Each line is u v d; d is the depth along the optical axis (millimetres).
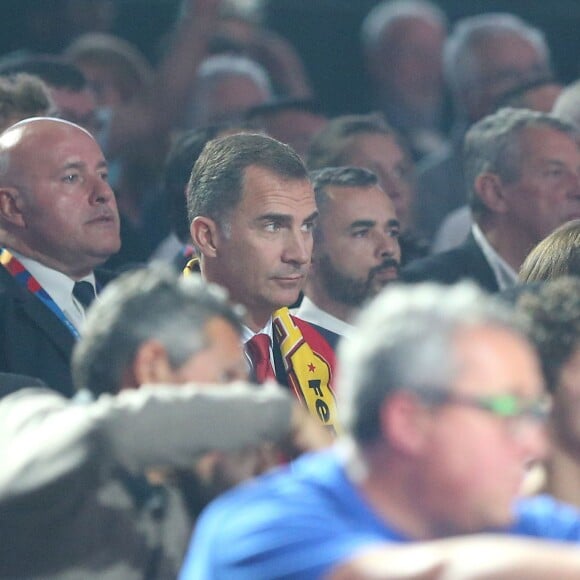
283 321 16781
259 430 9914
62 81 24250
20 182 17547
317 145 24281
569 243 15477
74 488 9898
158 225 26328
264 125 26547
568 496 11352
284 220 16672
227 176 16750
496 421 8930
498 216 22250
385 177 23953
